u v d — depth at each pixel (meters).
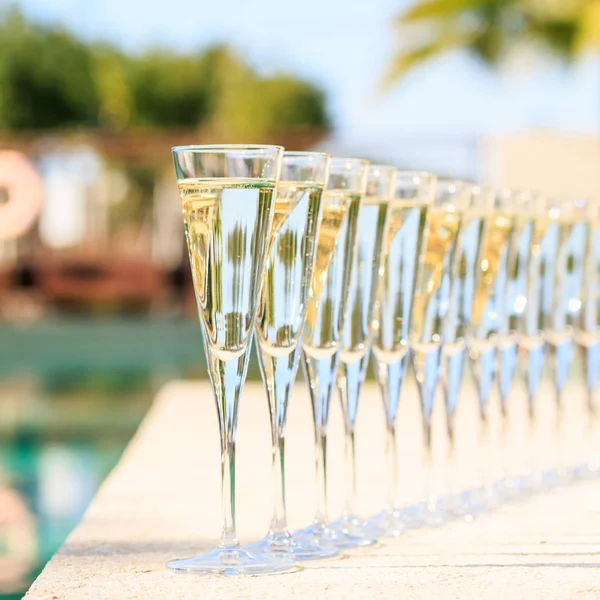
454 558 1.82
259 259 1.68
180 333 11.32
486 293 2.45
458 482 2.69
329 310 1.86
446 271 2.17
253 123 24.89
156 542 1.99
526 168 10.96
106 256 11.26
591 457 2.94
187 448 3.29
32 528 3.37
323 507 1.96
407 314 2.08
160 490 2.57
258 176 1.65
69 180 11.18
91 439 5.57
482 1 16.48
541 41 17.64
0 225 11.12
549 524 2.15
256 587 1.60
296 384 6.76
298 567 1.75
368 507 2.34
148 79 24.88
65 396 7.75
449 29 17.47
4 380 9.16
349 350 2.00
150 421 3.97
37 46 23.64
